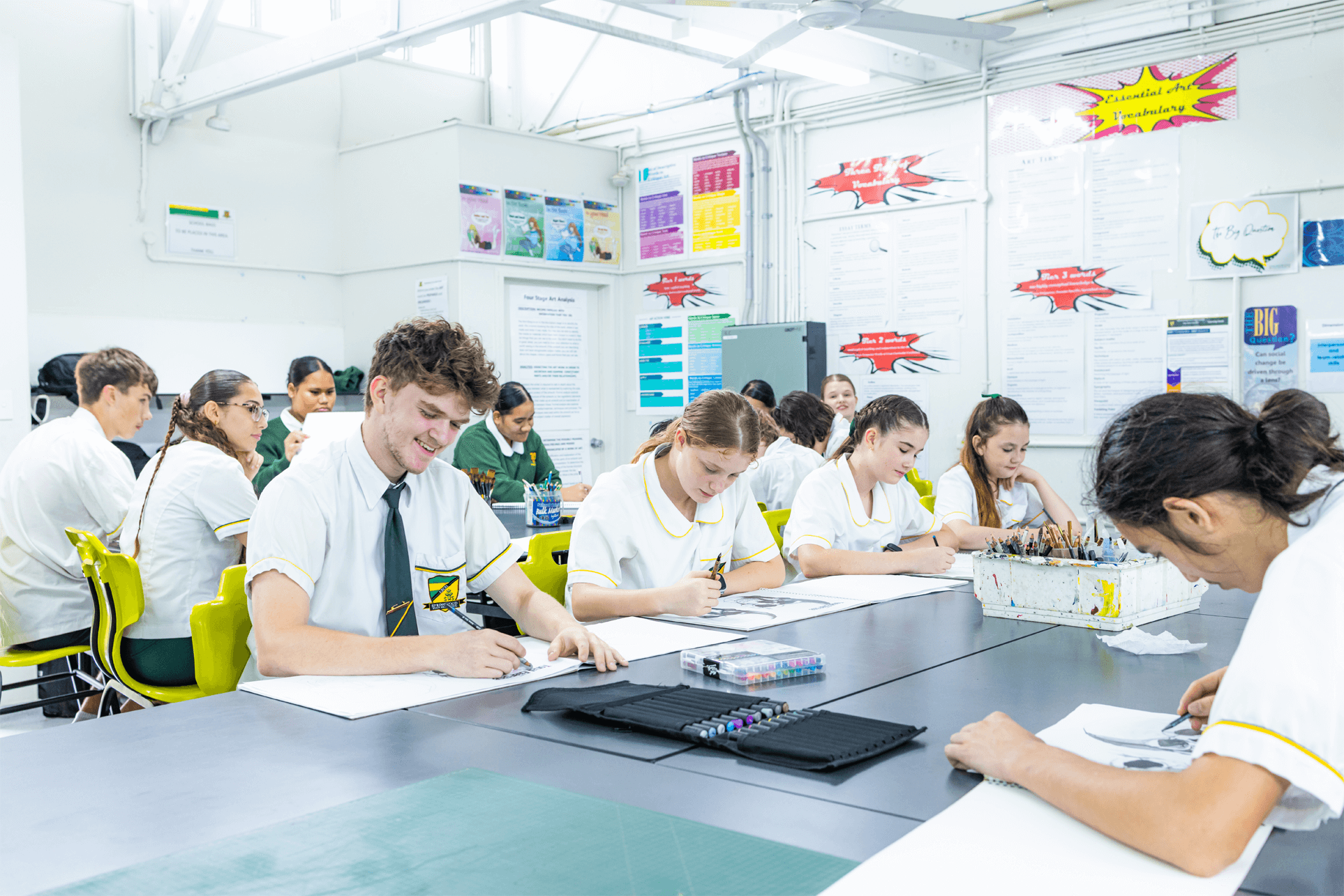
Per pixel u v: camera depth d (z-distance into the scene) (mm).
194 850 868
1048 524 2004
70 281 5102
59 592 3006
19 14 4891
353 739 1171
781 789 1000
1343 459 872
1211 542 891
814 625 1831
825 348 5559
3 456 4176
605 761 1087
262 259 5859
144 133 5293
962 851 843
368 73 6254
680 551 2180
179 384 5500
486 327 5793
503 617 2596
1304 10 4078
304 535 1654
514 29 6707
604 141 6484
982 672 1472
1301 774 764
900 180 5246
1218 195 4324
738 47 4035
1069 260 4727
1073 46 4625
